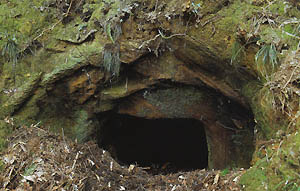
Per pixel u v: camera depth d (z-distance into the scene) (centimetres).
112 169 347
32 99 383
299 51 280
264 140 307
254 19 313
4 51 373
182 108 432
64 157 326
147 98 429
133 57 386
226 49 339
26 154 322
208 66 371
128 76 410
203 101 419
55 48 386
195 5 341
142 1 369
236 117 406
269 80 295
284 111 276
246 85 346
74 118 415
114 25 371
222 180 305
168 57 394
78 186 300
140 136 555
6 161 314
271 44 290
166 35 374
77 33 384
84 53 379
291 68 275
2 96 372
